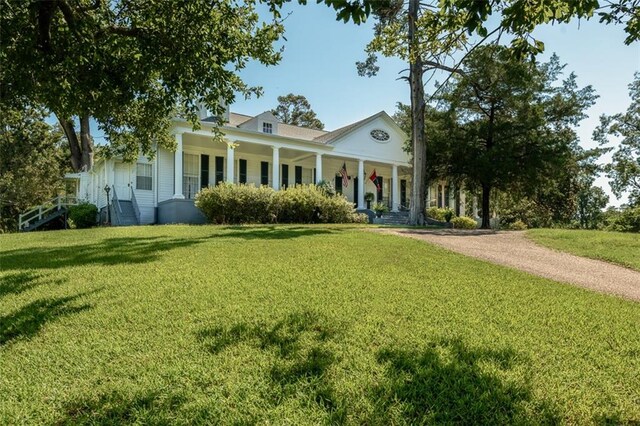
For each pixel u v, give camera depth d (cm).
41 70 707
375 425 220
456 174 2152
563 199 2784
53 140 3033
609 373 290
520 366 293
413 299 454
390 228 1347
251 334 344
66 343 336
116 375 280
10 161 2744
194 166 2131
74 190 3234
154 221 1947
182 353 311
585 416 234
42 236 1109
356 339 334
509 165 1888
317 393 251
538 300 476
